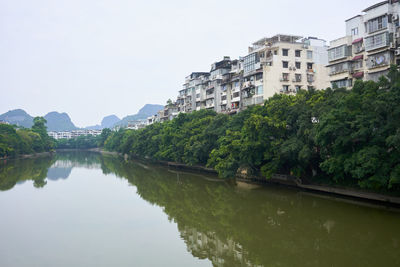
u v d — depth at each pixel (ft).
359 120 94.32
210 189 151.12
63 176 213.66
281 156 124.77
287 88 189.88
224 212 108.27
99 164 311.68
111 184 176.45
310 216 96.94
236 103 224.33
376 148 91.20
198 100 293.64
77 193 149.59
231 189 147.02
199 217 103.86
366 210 97.40
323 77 199.93
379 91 96.99
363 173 91.20
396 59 127.44
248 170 147.95
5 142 345.10
